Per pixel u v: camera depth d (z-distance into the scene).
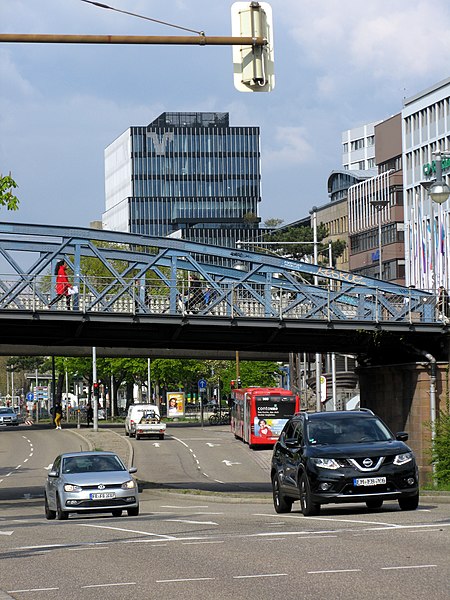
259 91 18.19
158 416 94.31
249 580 13.66
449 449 44.00
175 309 51.12
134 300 50.06
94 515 32.25
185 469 69.56
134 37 18.06
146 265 51.09
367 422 25.92
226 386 129.00
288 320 52.34
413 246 101.25
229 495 43.62
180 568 15.27
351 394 91.62
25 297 48.62
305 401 96.56
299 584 13.03
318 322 53.16
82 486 30.22
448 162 109.75
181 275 112.19
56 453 82.50
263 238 152.50
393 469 24.27
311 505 24.52
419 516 22.59
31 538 22.33
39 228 49.47
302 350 58.91
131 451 80.88
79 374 132.25
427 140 115.50
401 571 13.70
